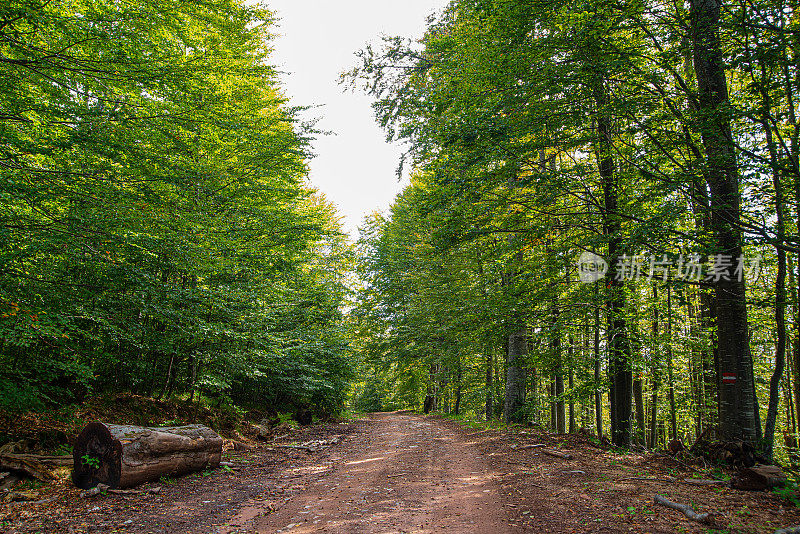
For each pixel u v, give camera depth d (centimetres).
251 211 1305
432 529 520
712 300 1228
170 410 1230
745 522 507
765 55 698
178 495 718
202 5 1011
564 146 1039
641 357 1117
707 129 775
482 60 1005
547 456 977
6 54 753
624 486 684
